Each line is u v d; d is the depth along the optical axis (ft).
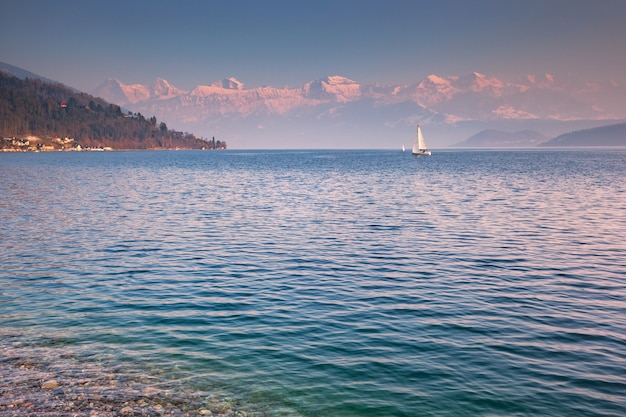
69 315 63.10
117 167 521.24
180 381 44.86
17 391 43.16
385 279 80.53
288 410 39.86
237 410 40.04
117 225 136.98
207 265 91.09
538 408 39.17
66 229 130.21
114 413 39.73
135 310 65.16
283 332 56.59
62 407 40.65
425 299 69.15
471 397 41.09
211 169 481.46
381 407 39.86
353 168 493.77
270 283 78.48
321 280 80.18
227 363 48.39
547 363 47.50
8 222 141.28
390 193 226.99
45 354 50.78
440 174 378.73
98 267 89.66
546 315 61.98
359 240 114.62
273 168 501.56
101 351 51.57
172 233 124.67
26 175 370.53
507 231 125.18
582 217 148.77
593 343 52.47
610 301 67.82
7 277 82.43
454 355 49.57
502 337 54.39
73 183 292.40
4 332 57.00
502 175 360.07
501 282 78.18
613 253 99.60
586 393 41.47
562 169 444.55
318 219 147.64
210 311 64.49
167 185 280.72
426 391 42.24
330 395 41.93
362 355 49.85
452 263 91.61
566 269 86.63
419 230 127.44
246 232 126.00
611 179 311.68
